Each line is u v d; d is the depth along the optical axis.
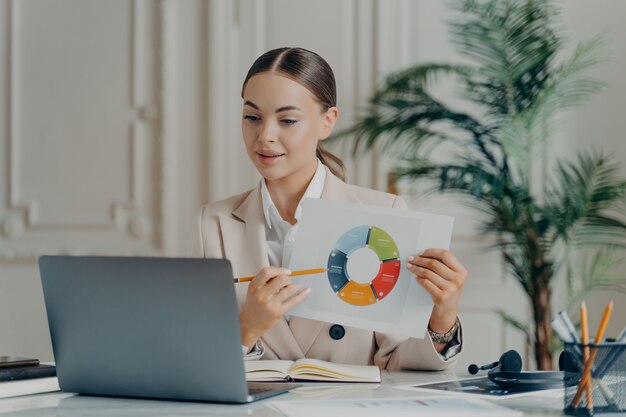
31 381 1.34
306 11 3.55
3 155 3.69
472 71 3.14
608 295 3.32
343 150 3.51
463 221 3.48
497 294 3.46
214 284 1.17
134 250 3.61
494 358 3.46
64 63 3.66
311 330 1.67
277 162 1.64
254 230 1.73
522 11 3.09
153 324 1.22
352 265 1.47
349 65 3.53
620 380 1.08
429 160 3.30
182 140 3.60
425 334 1.54
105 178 3.64
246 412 1.12
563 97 3.20
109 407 1.20
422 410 1.10
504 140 3.13
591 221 3.15
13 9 3.68
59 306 1.29
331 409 1.11
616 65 3.36
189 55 3.60
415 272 1.43
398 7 3.51
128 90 3.62
